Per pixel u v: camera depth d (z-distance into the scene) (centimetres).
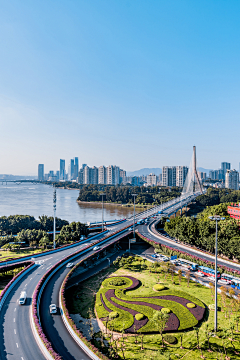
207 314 5991
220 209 14012
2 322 5112
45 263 8512
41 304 5925
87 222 18500
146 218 17175
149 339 5044
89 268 9225
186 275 7838
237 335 5116
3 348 4322
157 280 8144
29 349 4316
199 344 4834
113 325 5438
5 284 7575
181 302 6494
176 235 11738
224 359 4384
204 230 10262
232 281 7556
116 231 13038
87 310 6291
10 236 12031
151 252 11169
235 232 9456
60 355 4247
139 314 5838
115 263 9394
